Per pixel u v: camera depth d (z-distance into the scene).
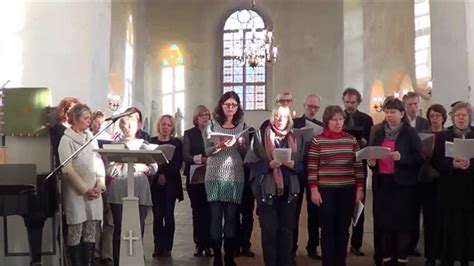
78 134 4.51
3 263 5.14
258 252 6.12
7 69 6.41
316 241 5.71
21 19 6.46
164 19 23.22
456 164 4.51
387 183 4.96
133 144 4.69
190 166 5.65
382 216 4.99
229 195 4.61
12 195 4.29
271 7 22.88
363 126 5.91
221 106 4.78
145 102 22.34
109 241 5.39
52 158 4.98
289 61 22.59
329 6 22.02
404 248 4.94
